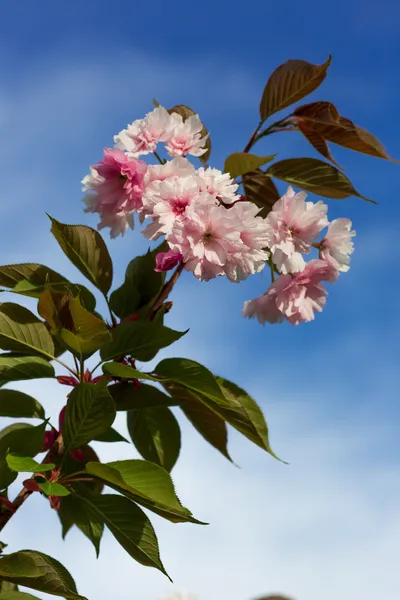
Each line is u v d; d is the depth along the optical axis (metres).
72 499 0.85
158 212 0.79
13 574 0.74
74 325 0.78
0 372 0.81
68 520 0.91
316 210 0.84
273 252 0.84
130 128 0.85
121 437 0.84
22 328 0.81
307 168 0.88
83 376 0.80
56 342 0.85
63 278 0.82
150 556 0.77
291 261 0.83
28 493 0.79
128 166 0.82
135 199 0.82
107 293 0.83
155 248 0.86
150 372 0.81
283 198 0.84
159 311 0.83
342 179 0.88
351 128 0.88
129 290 0.85
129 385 0.84
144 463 0.76
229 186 0.81
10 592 0.76
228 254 0.79
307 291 0.88
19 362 0.81
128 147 0.84
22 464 0.73
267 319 0.91
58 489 0.73
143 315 0.83
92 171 0.85
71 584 0.75
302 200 0.83
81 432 0.78
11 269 0.81
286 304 0.87
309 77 0.87
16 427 0.87
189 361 0.80
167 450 0.90
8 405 0.82
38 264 0.81
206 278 0.79
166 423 0.90
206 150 0.86
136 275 0.86
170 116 0.85
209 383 0.79
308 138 0.90
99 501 0.79
